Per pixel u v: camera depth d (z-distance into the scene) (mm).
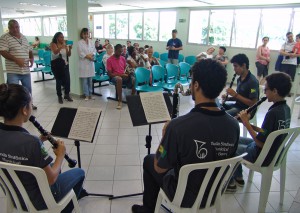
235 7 7070
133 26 10195
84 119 1796
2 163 1124
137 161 2643
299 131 1792
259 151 1856
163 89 4559
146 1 7246
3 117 1169
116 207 1925
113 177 2326
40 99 4910
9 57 3531
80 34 4734
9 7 9914
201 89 1129
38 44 12281
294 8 6145
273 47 6645
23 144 1154
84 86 4855
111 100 4953
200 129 1131
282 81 1733
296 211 1797
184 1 6812
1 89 1146
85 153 2783
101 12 11359
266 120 1791
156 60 5914
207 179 1210
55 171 1297
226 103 2930
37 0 7688
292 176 2467
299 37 5633
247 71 2693
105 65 5332
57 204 1349
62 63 4492
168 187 1354
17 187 1235
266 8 6547
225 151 1198
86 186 2172
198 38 8094
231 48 7297
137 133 3398
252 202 2049
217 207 1388
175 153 1175
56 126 1801
